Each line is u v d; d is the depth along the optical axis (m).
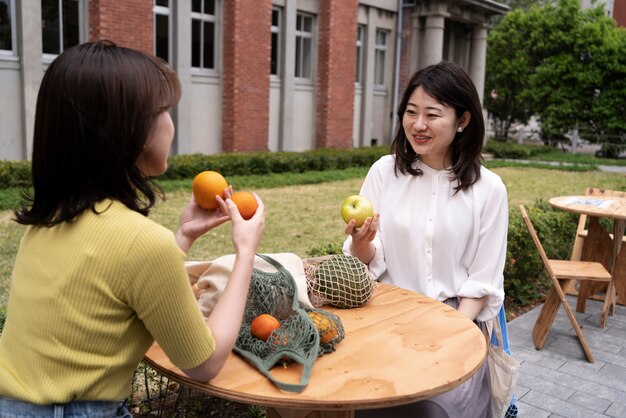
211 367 1.58
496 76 27.27
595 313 5.64
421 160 2.84
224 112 15.51
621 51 24.58
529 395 3.96
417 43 21.66
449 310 2.38
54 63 1.46
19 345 1.51
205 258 6.84
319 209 10.29
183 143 14.56
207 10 15.07
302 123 18.34
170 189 11.22
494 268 2.74
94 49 1.45
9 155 11.62
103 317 1.44
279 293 2.03
